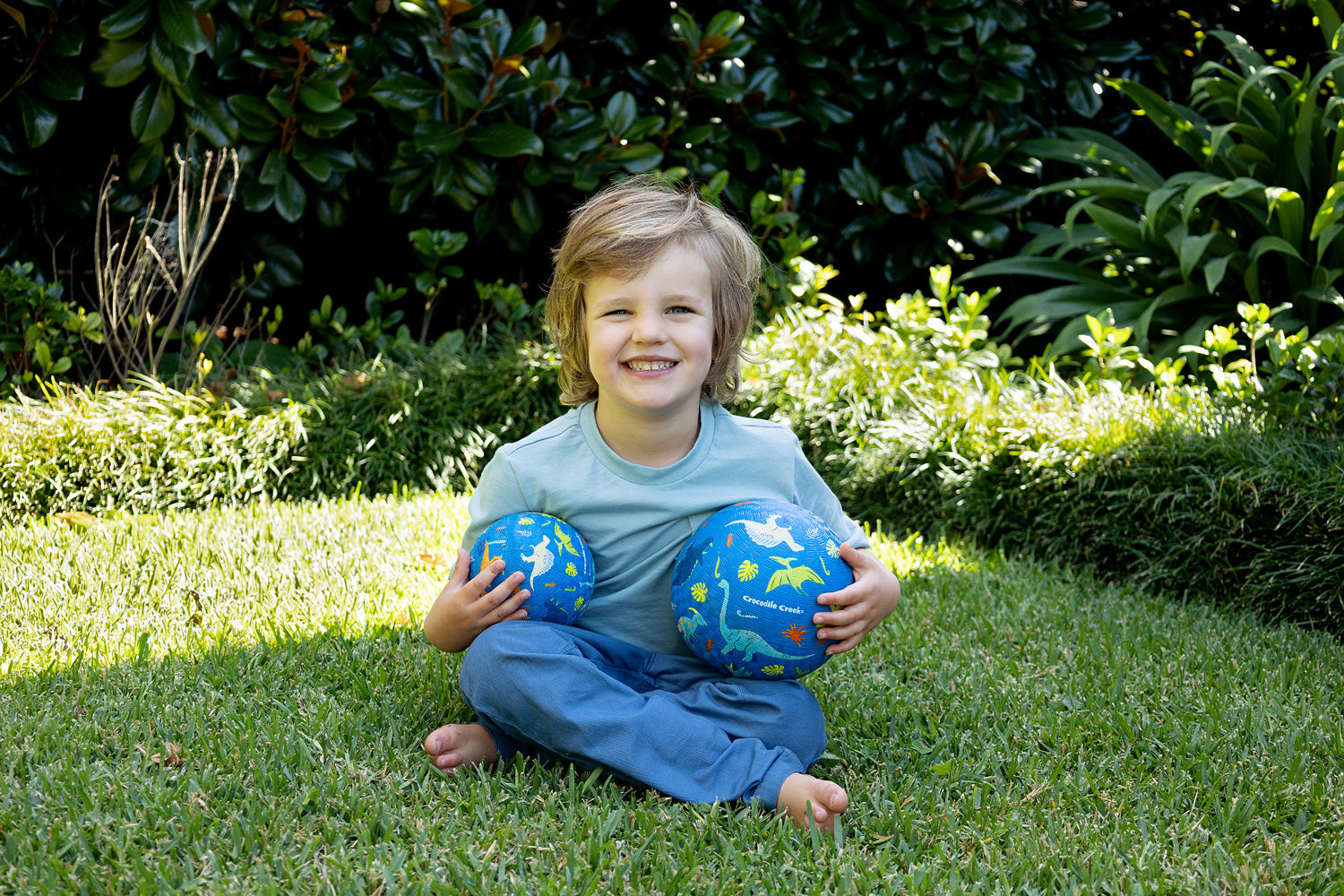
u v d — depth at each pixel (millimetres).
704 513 2297
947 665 2834
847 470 4398
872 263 6184
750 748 2100
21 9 4559
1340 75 4750
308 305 5988
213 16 4805
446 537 3842
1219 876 1837
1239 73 6434
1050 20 6188
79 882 1707
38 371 4777
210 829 1872
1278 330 4590
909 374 4629
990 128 5652
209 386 4824
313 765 2131
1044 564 3797
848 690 2664
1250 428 3660
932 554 3859
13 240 4934
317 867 1788
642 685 2289
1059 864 1879
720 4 5848
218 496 4324
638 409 2184
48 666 2699
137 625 3041
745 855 1884
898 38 5617
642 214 2162
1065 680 2732
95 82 5027
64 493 4141
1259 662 2846
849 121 5719
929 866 1872
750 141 5656
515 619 2193
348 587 3395
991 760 2314
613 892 1774
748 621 2098
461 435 4633
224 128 4848
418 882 1738
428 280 5289
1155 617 3270
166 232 4949
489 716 2158
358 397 4629
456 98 4973
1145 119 6574
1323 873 1838
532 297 6074
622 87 5832
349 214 5688
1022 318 5098
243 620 3104
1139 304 5008
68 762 2062
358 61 5125
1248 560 3426
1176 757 2287
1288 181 4875
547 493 2297
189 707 2404
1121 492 3604
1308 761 2301
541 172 5234
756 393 4508
